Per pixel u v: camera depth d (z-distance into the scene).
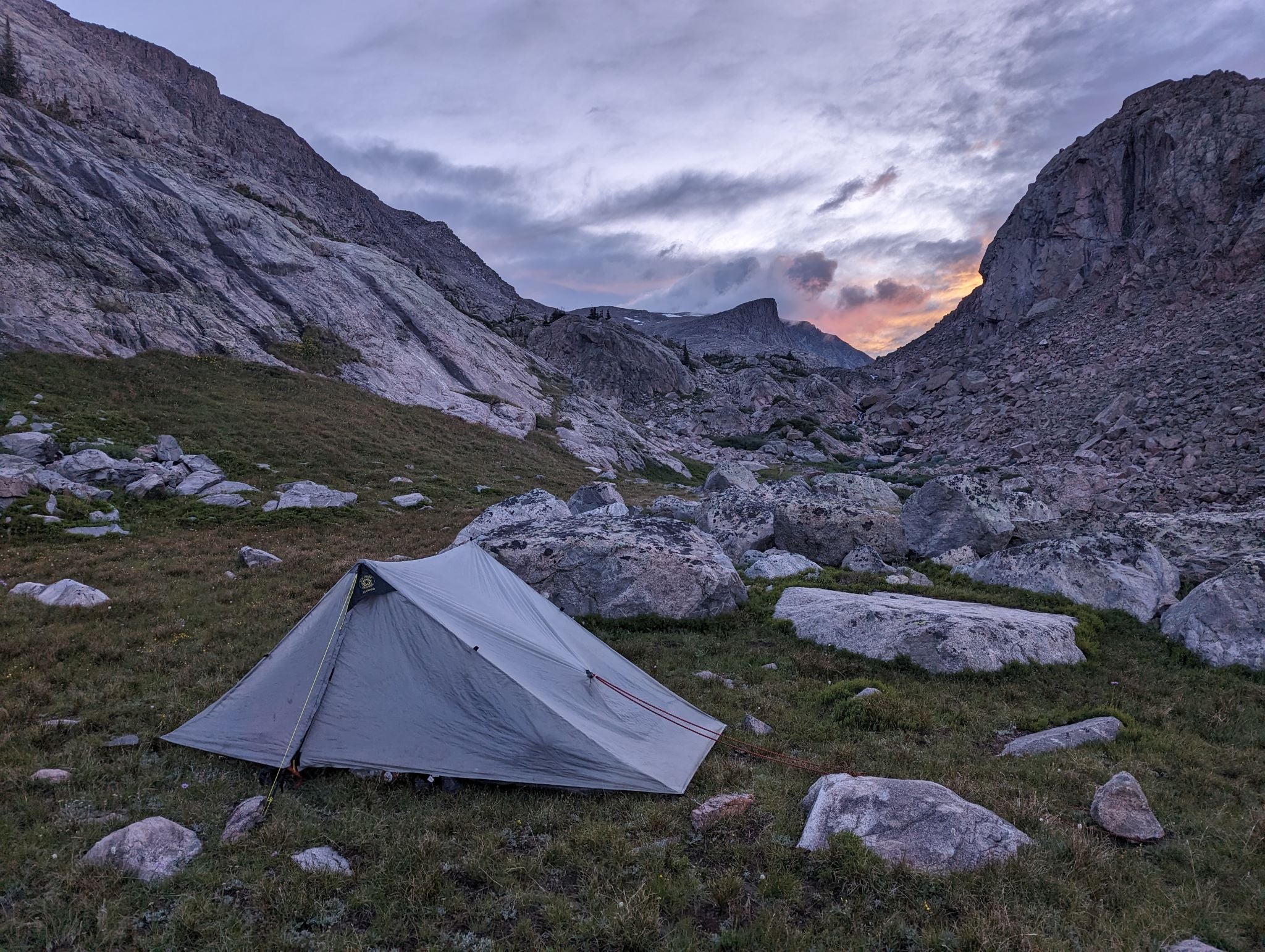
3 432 31.75
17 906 6.14
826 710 11.75
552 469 53.62
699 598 16.97
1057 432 77.44
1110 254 127.44
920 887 6.45
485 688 9.25
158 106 149.25
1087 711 11.54
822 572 20.70
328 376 55.47
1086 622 15.67
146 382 42.31
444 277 191.00
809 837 7.20
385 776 8.75
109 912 6.07
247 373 49.44
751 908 6.36
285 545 24.84
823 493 27.42
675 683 12.78
